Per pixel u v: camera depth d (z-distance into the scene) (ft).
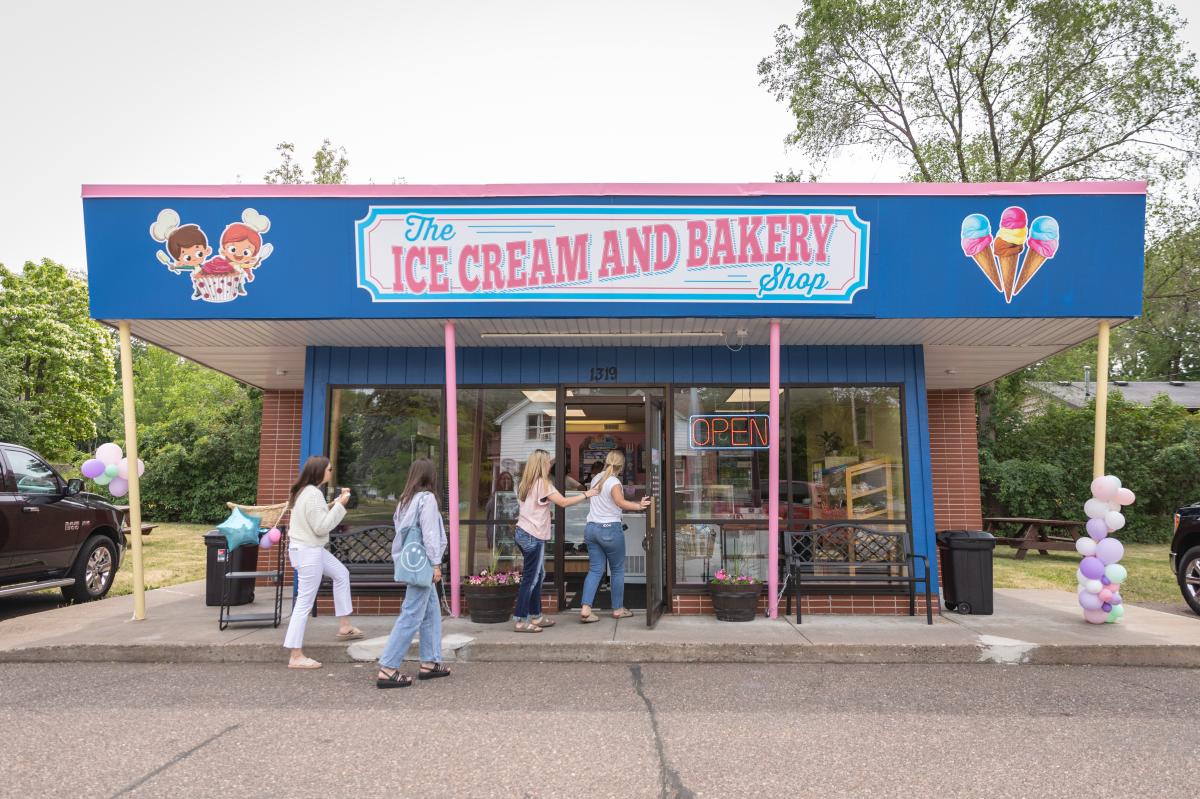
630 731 15.51
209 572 29.01
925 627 24.29
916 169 70.23
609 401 28.81
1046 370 69.00
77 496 31.01
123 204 23.94
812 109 67.36
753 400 28.53
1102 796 12.23
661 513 27.86
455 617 26.18
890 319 24.56
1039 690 18.67
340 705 17.33
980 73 64.08
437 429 29.01
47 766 13.50
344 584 22.70
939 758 13.93
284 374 36.11
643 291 24.18
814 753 14.23
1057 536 58.90
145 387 140.77
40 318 87.81
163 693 18.39
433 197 24.04
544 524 23.95
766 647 21.74
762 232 24.06
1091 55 61.16
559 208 24.08
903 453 28.12
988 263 23.85
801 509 28.12
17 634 23.66
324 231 24.14
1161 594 33.91
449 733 15.37
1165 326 82.23
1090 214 23.63
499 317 24.40
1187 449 59.21
